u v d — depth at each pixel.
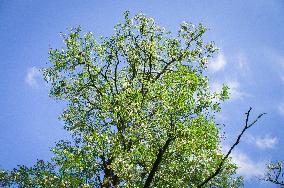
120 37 27.58
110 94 25.00
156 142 20.19
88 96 26.72
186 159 20.83
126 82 23.61
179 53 28.94
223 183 24.77
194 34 29.31
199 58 28.72
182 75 22.84
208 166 20.62
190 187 20.81
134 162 19.84
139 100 21.58
